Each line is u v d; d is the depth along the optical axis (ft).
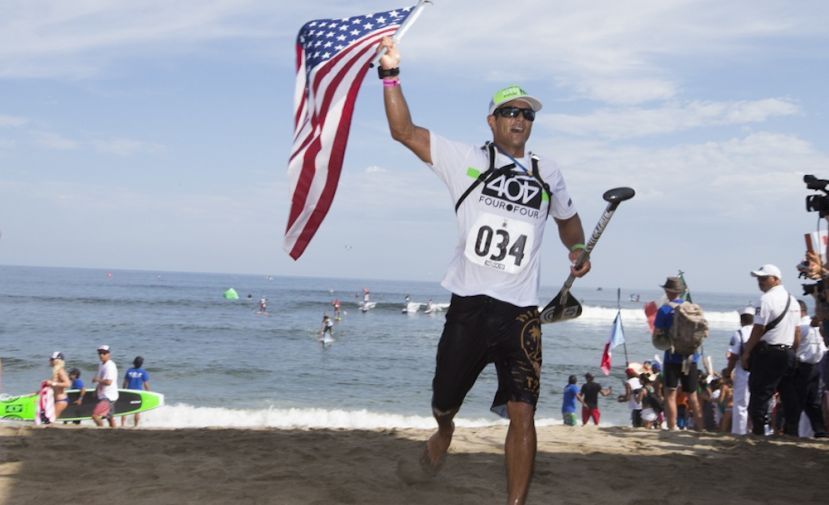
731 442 19.51
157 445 16.93
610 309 272.51
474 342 10.43
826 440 20.29
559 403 76.18
